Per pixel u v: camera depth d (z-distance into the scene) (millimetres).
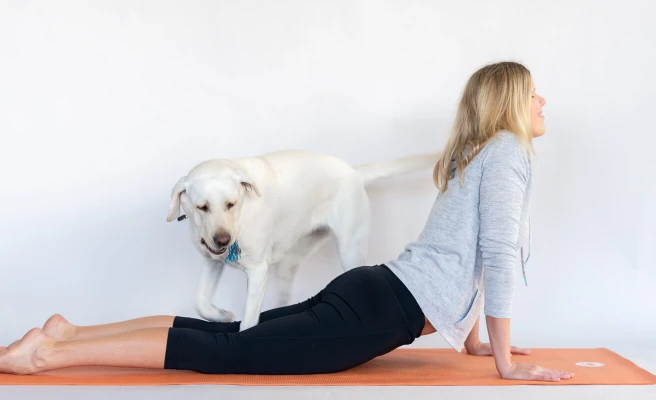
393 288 1826
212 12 2852
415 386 1731
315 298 2127
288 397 1637
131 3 2820
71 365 1727
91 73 2809
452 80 2900
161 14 2832
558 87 2881
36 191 2799
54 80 2793
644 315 2891
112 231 2838
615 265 2895
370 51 2893
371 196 2912
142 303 2857
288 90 2885
